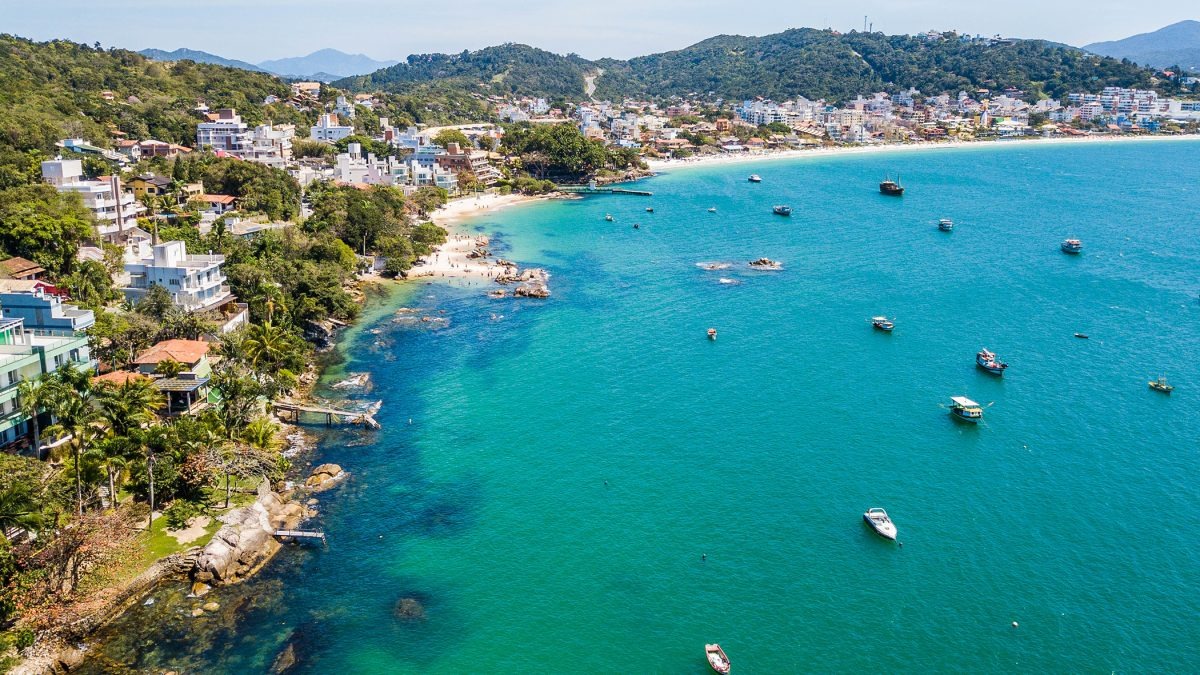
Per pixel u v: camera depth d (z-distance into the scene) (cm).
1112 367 15162
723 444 12212
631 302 19588
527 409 13412
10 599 7600
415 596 8788
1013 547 9644
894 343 16538
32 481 8225
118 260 16850
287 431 12412
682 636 8256
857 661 7906
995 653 7994
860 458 11762
